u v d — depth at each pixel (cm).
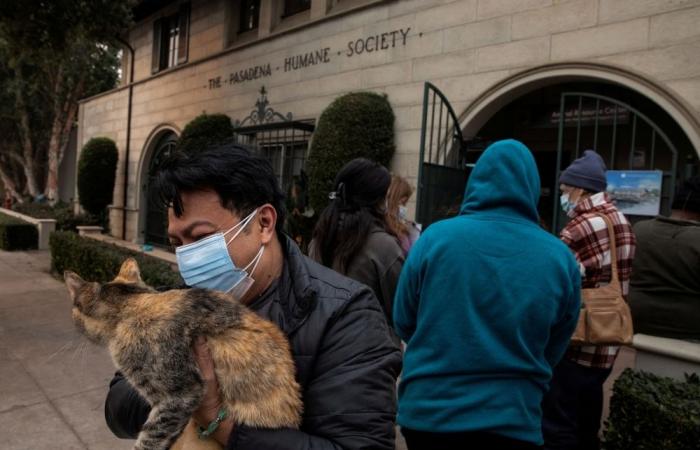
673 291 279
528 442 160
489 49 604
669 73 466
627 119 594
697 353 267
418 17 680
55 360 483
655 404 250
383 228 266
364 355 121
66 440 341
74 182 2542
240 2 1078
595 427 280
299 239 677
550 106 698
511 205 179
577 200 299
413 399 173
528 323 161
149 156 1357
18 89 2025
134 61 1461
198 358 113
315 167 694
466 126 623
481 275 165
